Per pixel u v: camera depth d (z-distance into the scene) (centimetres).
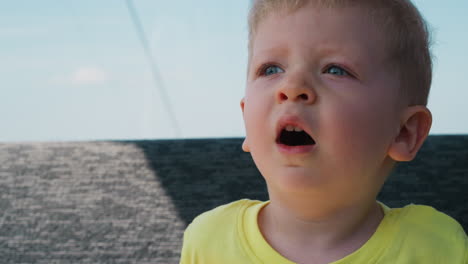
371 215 46
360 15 41
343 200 41
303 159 39
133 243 90
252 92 42
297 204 42
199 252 49
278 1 42
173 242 90
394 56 42
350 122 39
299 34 40
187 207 96
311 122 38
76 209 97
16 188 102
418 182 96
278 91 39
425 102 48
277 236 45
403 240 44
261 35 43
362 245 44
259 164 42
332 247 43
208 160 105
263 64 42
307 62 40
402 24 43
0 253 89
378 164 42
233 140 111
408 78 44
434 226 46
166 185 100
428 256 44
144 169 104
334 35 40
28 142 115
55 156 110
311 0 41
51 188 102
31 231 94
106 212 96
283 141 41
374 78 41
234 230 48
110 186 102
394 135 43
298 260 44
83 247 90
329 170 39
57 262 87
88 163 107
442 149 103
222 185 99
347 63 40
